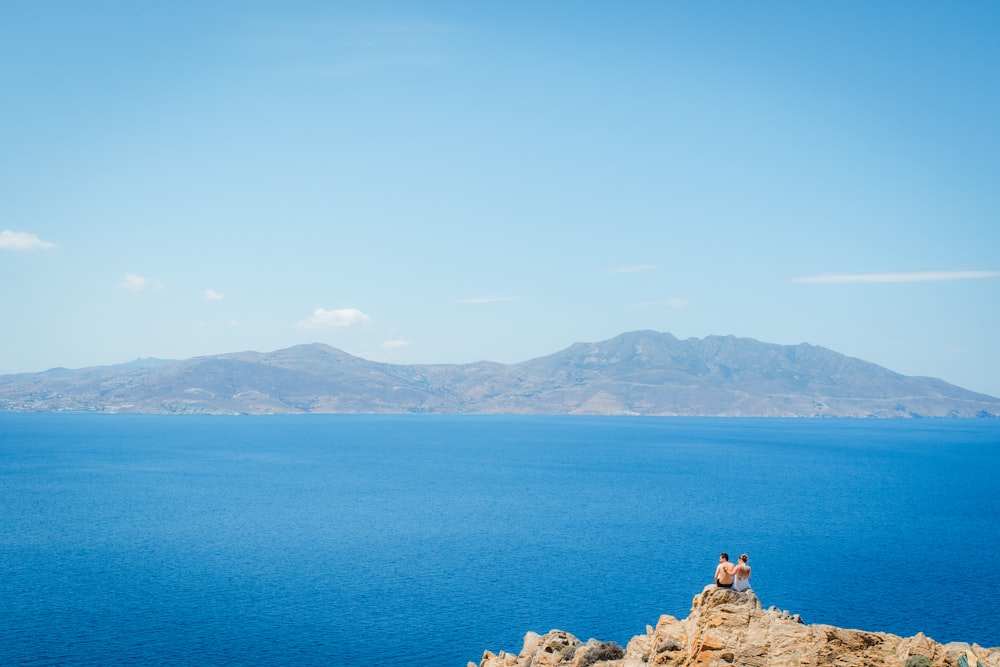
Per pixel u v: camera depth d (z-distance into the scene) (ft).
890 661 89.81
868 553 364.17
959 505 541.75
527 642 139.03
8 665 215.31
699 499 572.10
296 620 257.55
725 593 106.52
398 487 646.74
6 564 334.85
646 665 108.78
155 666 215.51
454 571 327.26
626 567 335.47
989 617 258.16
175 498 561.84
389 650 230.07
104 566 332.60
